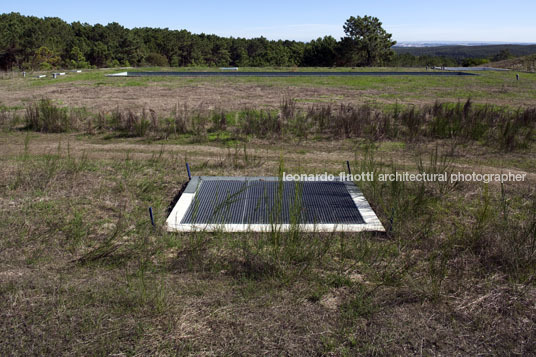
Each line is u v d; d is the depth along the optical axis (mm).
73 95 14359
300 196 4691
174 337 2457
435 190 5074
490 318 2656
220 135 8469
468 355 2344
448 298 2871
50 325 2549
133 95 14383
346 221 4121
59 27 54969
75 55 47094
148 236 3836
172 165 6340
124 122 9000
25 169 5871
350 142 7969
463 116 9148
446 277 3146
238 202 4559
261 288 2986
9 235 3807
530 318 2660
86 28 56281
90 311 2682
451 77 21422
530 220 4105
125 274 3174
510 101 12836
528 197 4945
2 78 20672
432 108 10539
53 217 4270
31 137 8344
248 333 2498
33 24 50500
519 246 3453
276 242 3523
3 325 2543
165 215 4422
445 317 2664
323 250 3527
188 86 17266
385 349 2373
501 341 2453
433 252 3494
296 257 3389
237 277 3152
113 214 4445
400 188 4766
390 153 7207
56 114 9195
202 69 29484
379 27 46406
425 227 3984
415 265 3334
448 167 6215
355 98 13602
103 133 8688
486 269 3279
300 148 7590
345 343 2422
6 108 11477
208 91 15555
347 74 23359
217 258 3434
